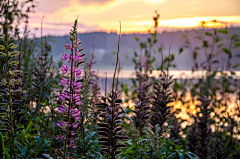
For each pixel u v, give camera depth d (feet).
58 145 9.31
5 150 6.62
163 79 10.11
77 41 6.63
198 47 19.20
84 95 7.93
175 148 10.30
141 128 10.26
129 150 9.73
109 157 7.43
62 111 6.75
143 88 11.30
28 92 10.31
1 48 6.89
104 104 7.09
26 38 11.48
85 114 7.88
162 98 10.09
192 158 9.62
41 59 9.81
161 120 10.02
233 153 13.99
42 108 9.79
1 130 7.16
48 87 9.81
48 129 9.96
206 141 11.61
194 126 12.09
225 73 18.31
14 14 12.09
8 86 6.97
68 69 6.66
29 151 7.76
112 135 7.13
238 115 15.24
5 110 7.11
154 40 17.88
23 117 9.39
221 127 14.73
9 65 7.00
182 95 18.01
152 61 17.39
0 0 11.96
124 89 18.17
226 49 17.56
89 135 8.14
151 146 9.11
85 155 7.95
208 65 19.11
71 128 7.56
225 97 18.39
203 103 11.60
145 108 9.82
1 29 12.01
